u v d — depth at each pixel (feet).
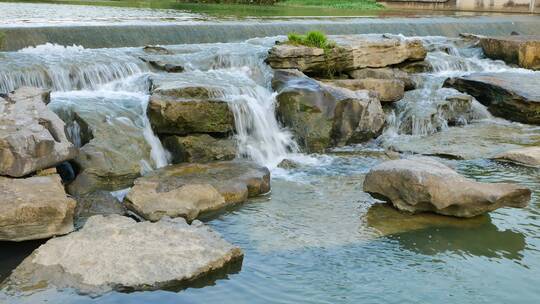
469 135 46.80
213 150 37.86
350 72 53.52
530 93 50.85
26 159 28.17
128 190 32.35
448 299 22.61
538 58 64.80
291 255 25.59
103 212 29.17
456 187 29.94
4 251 25.20
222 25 62.08
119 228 25.59
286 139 41.78
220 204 30.66
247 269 24.12
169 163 37.65
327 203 31.89
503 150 42.75
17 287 21.86
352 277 23.95
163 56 48.29
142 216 28.89
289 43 51.75
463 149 42.86
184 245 24.61
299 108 42.29
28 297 21.30
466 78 54.75
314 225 28.89
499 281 24.17
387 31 74.74
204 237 25.39
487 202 29.94
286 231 28.07
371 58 54.34
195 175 33.35
